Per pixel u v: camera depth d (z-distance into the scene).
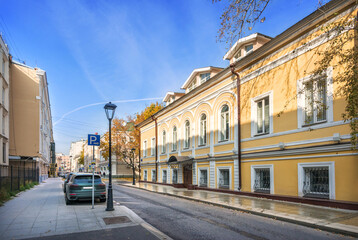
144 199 13.64
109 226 6.79
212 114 17.36
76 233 6.15
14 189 16.83
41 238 5.76
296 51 10.93
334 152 9.07
